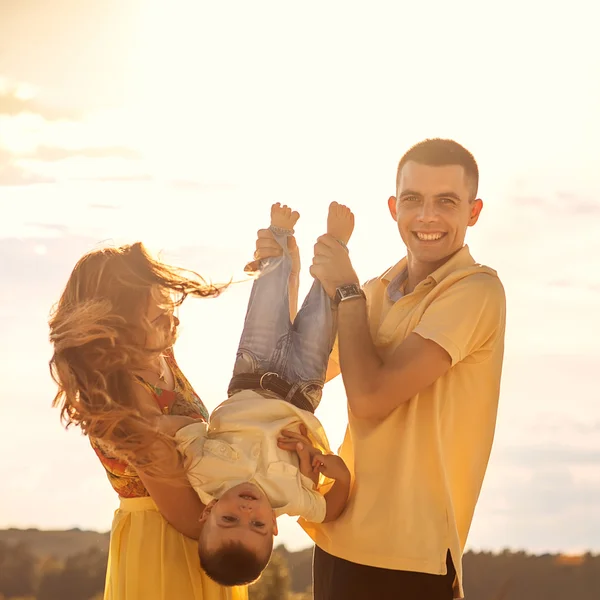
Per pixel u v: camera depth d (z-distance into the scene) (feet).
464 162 8.62
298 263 9.63
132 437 7.81
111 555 8.45
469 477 8.58
